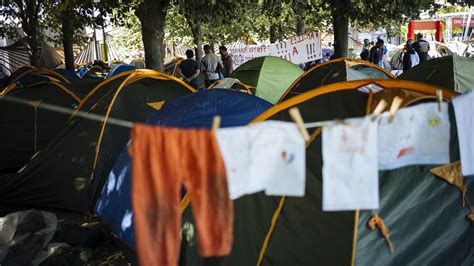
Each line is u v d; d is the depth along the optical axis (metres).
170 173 2.29
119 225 5.20
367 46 18.11
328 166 2.59
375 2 10.96
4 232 4.82
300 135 2.44
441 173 3.92
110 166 6.47
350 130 2.57
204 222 2.30
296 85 10.23
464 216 4.02
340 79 9.49
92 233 5.47
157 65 9.95
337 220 3.81
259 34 27.03
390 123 2.82
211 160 2.31
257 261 4.04
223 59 14.44
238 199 4.07
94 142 6.58
